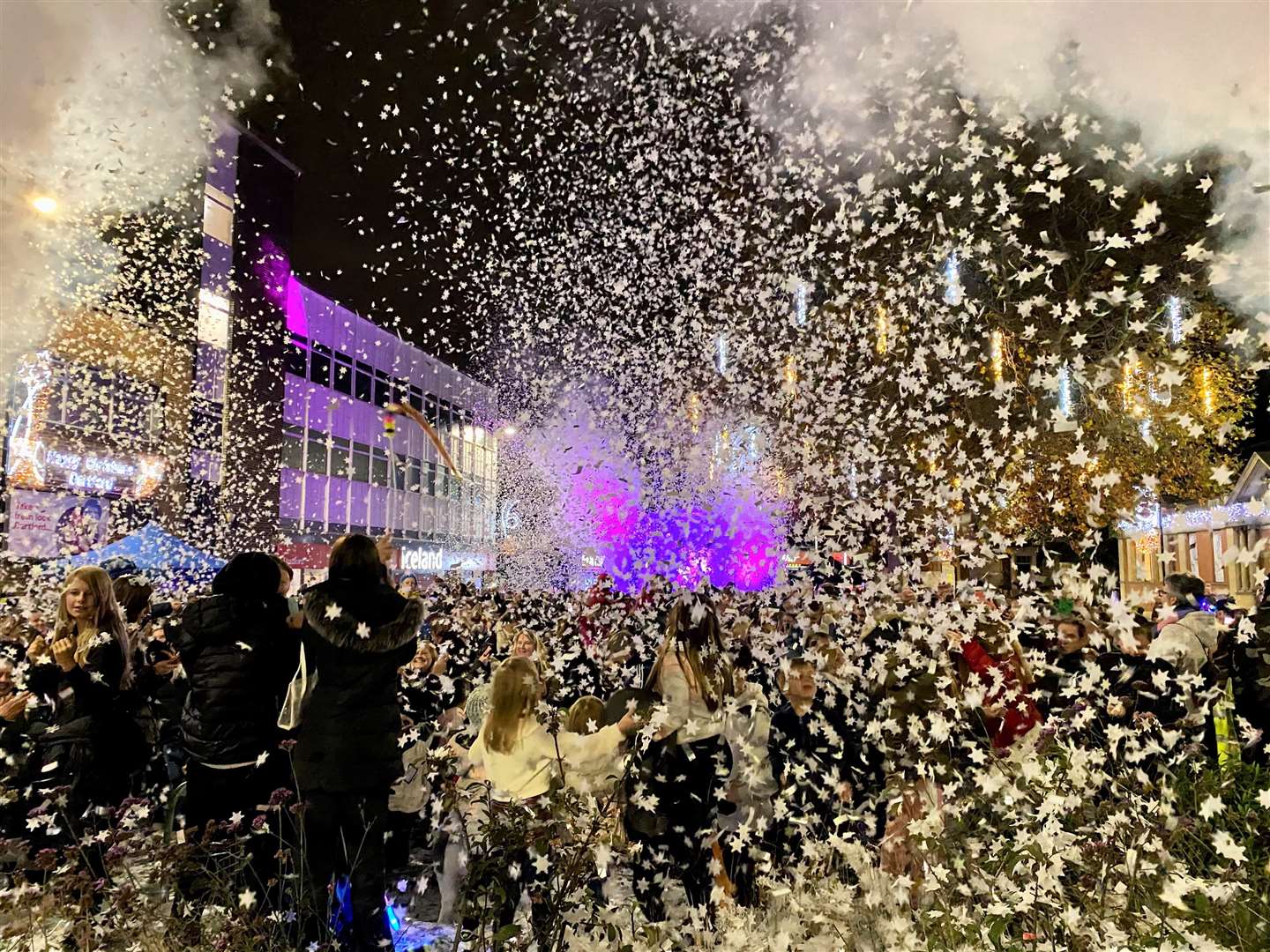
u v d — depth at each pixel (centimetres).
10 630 610
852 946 318
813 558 773
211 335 2309
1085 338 407
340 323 2991
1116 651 496
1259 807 324
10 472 1377
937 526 693
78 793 395
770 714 467
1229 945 249
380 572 380
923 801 385
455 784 395
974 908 301
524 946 305
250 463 2433
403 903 455
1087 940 261
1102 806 322
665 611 696
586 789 382
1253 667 411
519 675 395
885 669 452
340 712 348
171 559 948
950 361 777
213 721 379
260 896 350
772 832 427
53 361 1495
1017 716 454
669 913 375
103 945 287
